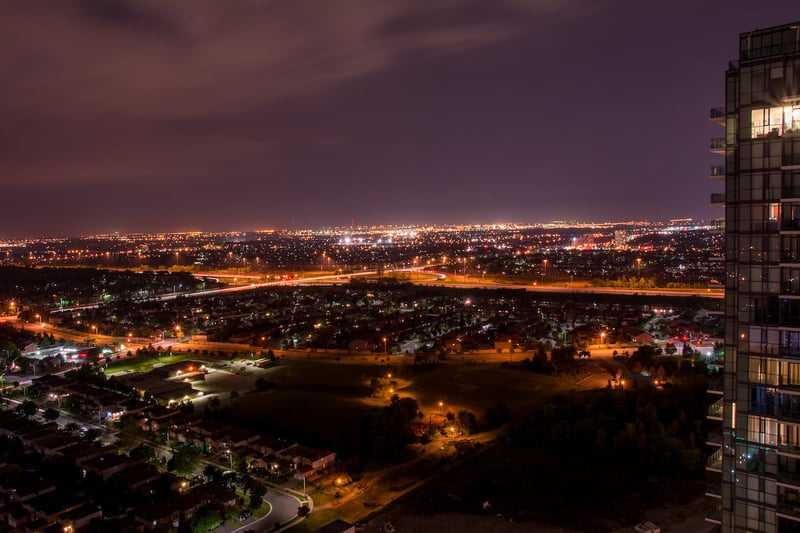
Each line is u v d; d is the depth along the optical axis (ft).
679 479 466.70
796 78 289.53
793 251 291.58
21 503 436.76
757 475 300.20
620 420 565.12
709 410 323.57
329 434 570.05
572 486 459.73
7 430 570.05
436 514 422.41
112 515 424.87
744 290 303.68
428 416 617.21
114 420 618.44
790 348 293.02
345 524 392.88
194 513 422.41
